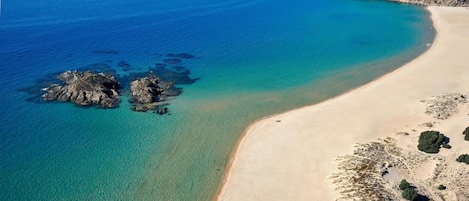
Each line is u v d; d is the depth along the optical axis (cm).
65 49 12412
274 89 10138
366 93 9712
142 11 16550
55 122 8594
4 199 6494
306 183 6600
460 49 12356
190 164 7256
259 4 17762
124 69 11075
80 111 8994
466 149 7206
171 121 8662
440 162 6850
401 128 8038
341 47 12850
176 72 10962
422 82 10175
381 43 13138
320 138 7825
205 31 14275
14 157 7494
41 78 10462
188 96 9738
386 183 6334
